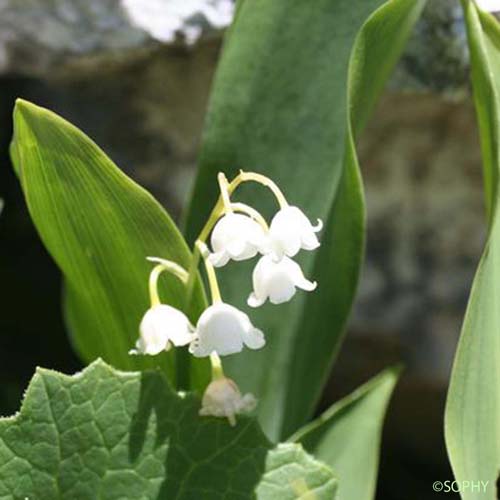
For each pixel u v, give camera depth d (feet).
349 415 0.74
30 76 0.94
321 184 0.72
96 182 0.63
